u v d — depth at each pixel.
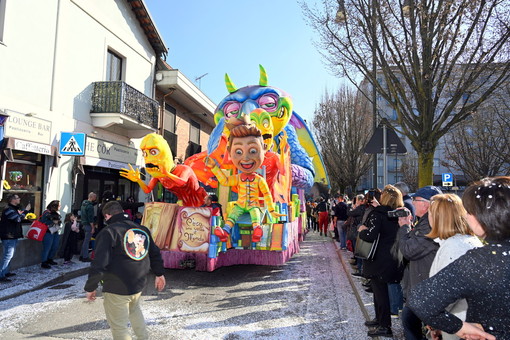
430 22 7.15
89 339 3.97
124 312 3.21
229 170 6.95
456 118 7.44
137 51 13.77
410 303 1.74
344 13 7.80
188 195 6.66
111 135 12.11
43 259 7.68
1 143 7.41
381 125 7.55
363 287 5.95
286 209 7.24
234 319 4.63
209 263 6.00
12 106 8.03
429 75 7.29
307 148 11.57
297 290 6.07
